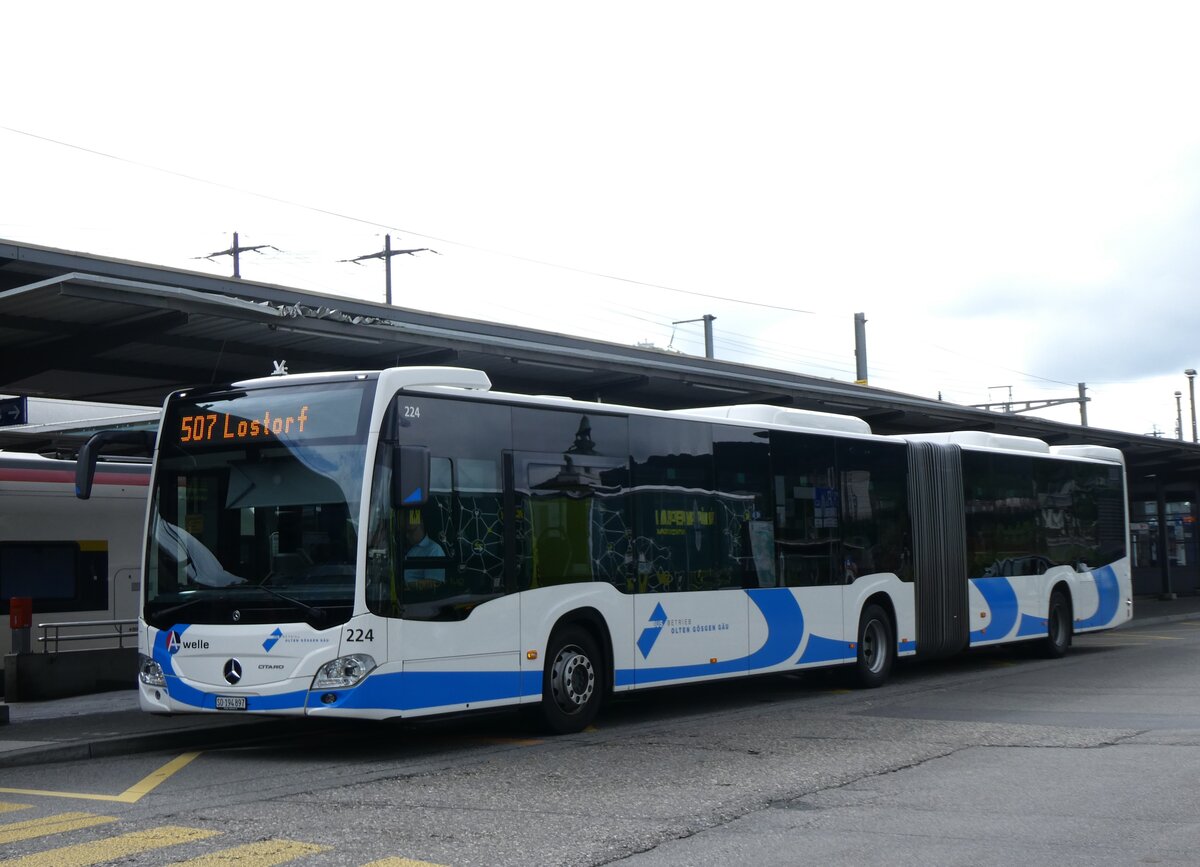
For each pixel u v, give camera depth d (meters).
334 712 10.27
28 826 8.00
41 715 13.95
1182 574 45.09
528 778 9.60
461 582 11.16
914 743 11.16
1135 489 44.31
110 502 19.17
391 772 10.04
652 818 7.95
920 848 7.06
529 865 6.74
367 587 10.41
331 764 10.59
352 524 10.50
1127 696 14.66
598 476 12.76
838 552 16.06
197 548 11.14
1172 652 21.27
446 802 8.60
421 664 10.71
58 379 17.30
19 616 16.44
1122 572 22.83
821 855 6.92
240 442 11.20
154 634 11.13
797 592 15.26
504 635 11.51
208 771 10.33
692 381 18.50
